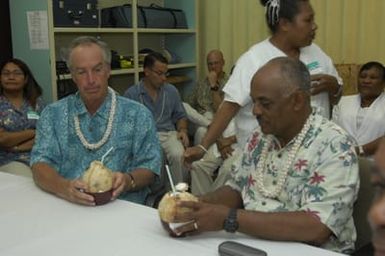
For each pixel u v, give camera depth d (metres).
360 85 2.96
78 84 1.85
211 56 4.03
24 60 3.41
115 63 3.79
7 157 2.96
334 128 1.34
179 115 3.78
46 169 1.74
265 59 1.95
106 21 3.88
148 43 4.54
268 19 1.96
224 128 2.07
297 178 1.35
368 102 2.96
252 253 1.09
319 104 2.02
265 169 1.43
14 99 3.06
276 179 1.40
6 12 3.41
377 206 0.47
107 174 1.54
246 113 2.00
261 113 1.34
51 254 1.17
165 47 4.62
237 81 1.99
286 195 1.38
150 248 1.19
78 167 1.90
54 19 3.24
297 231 1.21
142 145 1.95
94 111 1.90
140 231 1.30
